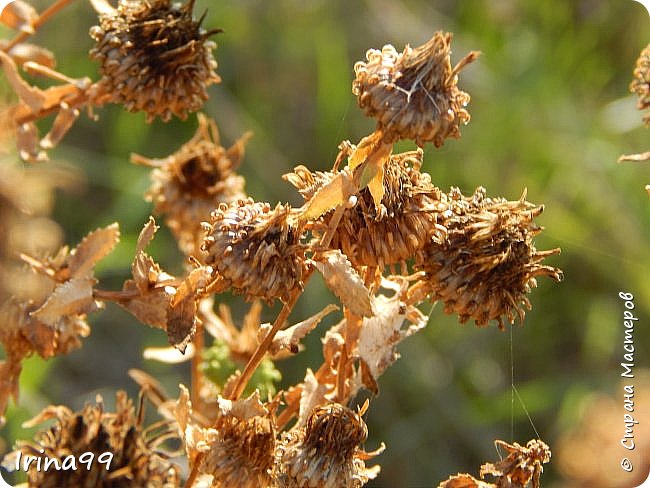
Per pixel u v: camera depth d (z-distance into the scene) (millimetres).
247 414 144
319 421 142
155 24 163
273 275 135
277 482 143
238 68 357
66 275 163
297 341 142
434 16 354
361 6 353
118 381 323
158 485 159
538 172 334
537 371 325
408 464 311
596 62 353
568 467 204
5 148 173
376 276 150
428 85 134
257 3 353
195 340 182
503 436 319
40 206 175
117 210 326
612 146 343
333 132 345
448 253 144
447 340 330
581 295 325
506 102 339
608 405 221
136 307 150
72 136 336
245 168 344
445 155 325
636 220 332
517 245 143
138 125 340
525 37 351
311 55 357
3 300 164
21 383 270
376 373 147
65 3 186
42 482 155
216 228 137
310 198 143
